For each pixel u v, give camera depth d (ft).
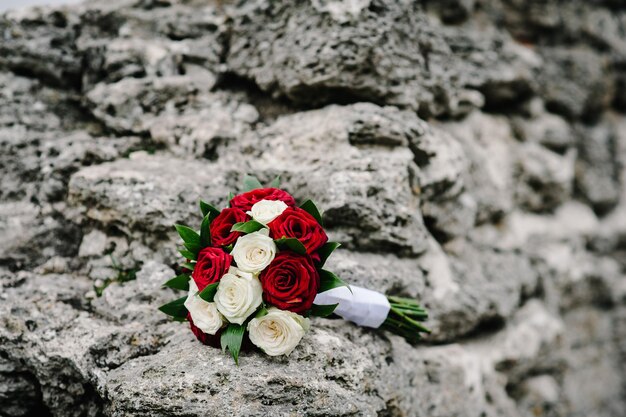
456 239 4.68
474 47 5.16
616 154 6.43
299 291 3.15
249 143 4.30
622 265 6.35
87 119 4.62
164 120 4.40
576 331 5.76
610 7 6.49
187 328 3.64
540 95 5.66
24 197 4.23
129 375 3.27
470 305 4.47
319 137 4.17
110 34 4.74
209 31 4.74
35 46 4.51
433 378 4.27
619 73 6.39
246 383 3.13
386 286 3.92
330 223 4.02
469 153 4.95
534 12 5.68
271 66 4.41
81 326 3.66
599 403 5.73
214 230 3.30
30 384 3.72
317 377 3.26
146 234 3.98
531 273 5.05
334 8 4.21
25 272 3.99
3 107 4.40
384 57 4.25
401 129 4.18
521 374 5.00
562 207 5.80
